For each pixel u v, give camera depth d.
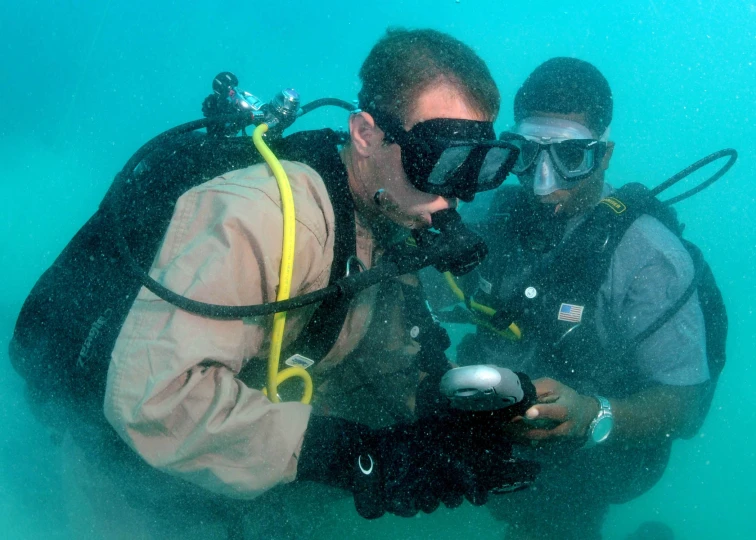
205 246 1.26
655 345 2.29
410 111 1.42
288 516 2.21
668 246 2.33
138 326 1.24
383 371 2.13
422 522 3.13
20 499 2.15
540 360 2.63
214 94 2.02
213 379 1.28
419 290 1.94
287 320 1.50
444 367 1.84
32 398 1.71
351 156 1.57
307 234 1.36
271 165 1.36
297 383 1.98
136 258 1.41
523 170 2.31
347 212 1.48
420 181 1.42
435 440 1.52
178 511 1.78
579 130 2.28
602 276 2.34
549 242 2.38
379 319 2.00
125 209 1.51
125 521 1.91
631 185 2.52
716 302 2.48
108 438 1.48
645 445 2.35
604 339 2.45
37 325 1.52
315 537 2.76
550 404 1.75
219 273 1.23
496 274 2.60
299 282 1.39
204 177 1.53
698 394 2.27
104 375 1.28
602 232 2.35
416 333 1.87
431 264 1.44
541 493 2.86
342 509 2.96
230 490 1.31
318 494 2.32
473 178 1.44
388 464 1.44
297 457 1.39
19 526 2.06
